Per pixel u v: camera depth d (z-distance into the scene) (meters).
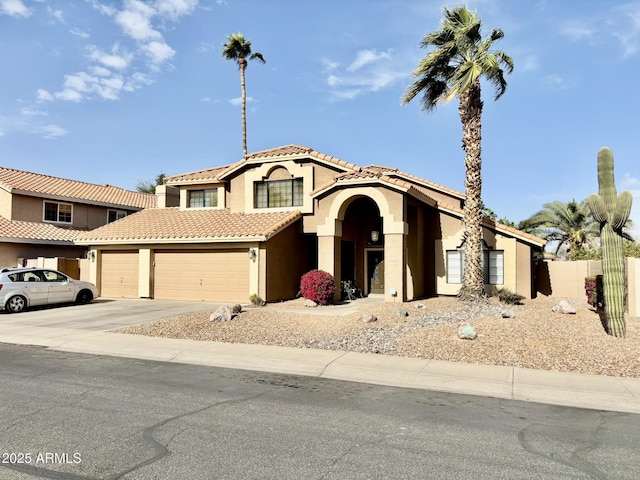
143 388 7.92
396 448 5.35
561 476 4.66
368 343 11.26
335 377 8.92
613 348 10.16
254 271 19.70
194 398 7.34
